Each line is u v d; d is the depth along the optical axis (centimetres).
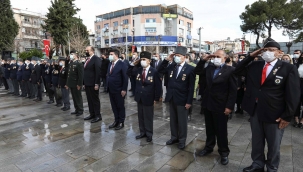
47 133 451
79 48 2478
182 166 311
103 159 332
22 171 297
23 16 3647
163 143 397
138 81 411
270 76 263
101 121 540
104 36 4878
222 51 319
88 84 523
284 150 363
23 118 569
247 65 297
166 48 4244
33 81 805
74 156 342
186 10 4562
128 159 331
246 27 2178
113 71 470
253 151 295
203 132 457
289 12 1966
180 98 359
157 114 609
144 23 4144
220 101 310
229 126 501
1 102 787
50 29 2186
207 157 340
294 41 2053
